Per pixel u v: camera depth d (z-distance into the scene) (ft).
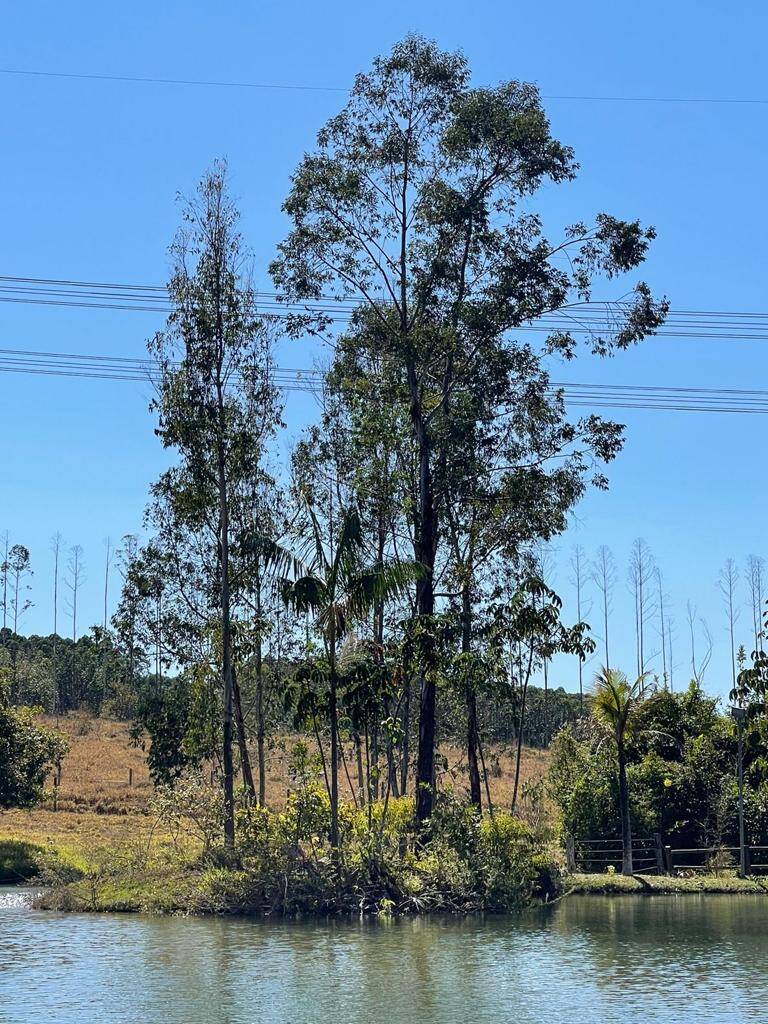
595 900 119.34
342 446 148.97
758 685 121.49
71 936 91.71
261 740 144.25
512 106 135.13
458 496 138.00
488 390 134.21
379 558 145.79
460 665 128.26
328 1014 63.00
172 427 128.77
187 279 130.21
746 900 119.55
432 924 99.66
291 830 108.37
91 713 367.04
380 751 127.95
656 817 145.38
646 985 71.10
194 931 94.94
